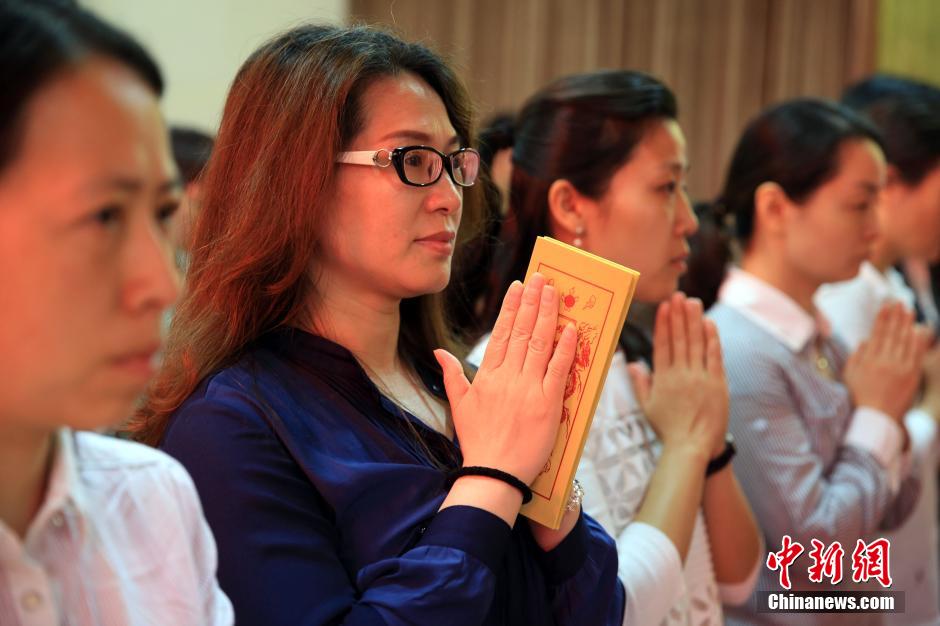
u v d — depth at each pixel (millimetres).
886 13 9180
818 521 3582
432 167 2238
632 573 2676
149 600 1584
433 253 2246
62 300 1325
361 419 2213
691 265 3943
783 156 3979
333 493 2074
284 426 2115
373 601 1948
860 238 3949
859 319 4965
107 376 1379
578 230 3145
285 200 2209
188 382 2236
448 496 2109
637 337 3389
